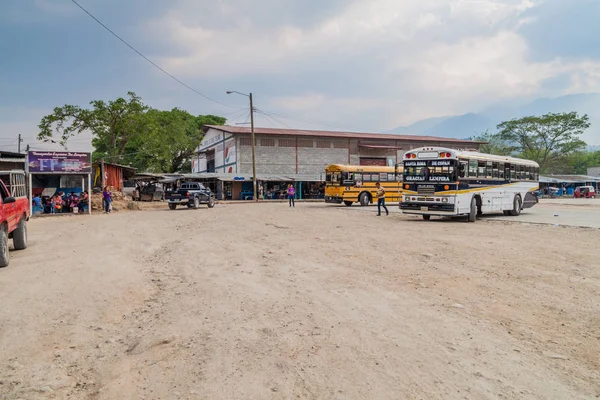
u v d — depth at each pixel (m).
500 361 4.27
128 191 47.88
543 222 17.58
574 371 4.09
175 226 17.36
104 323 5.48
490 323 5.41
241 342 4.74
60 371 4.16
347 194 30.86
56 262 9.23
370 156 55.41
